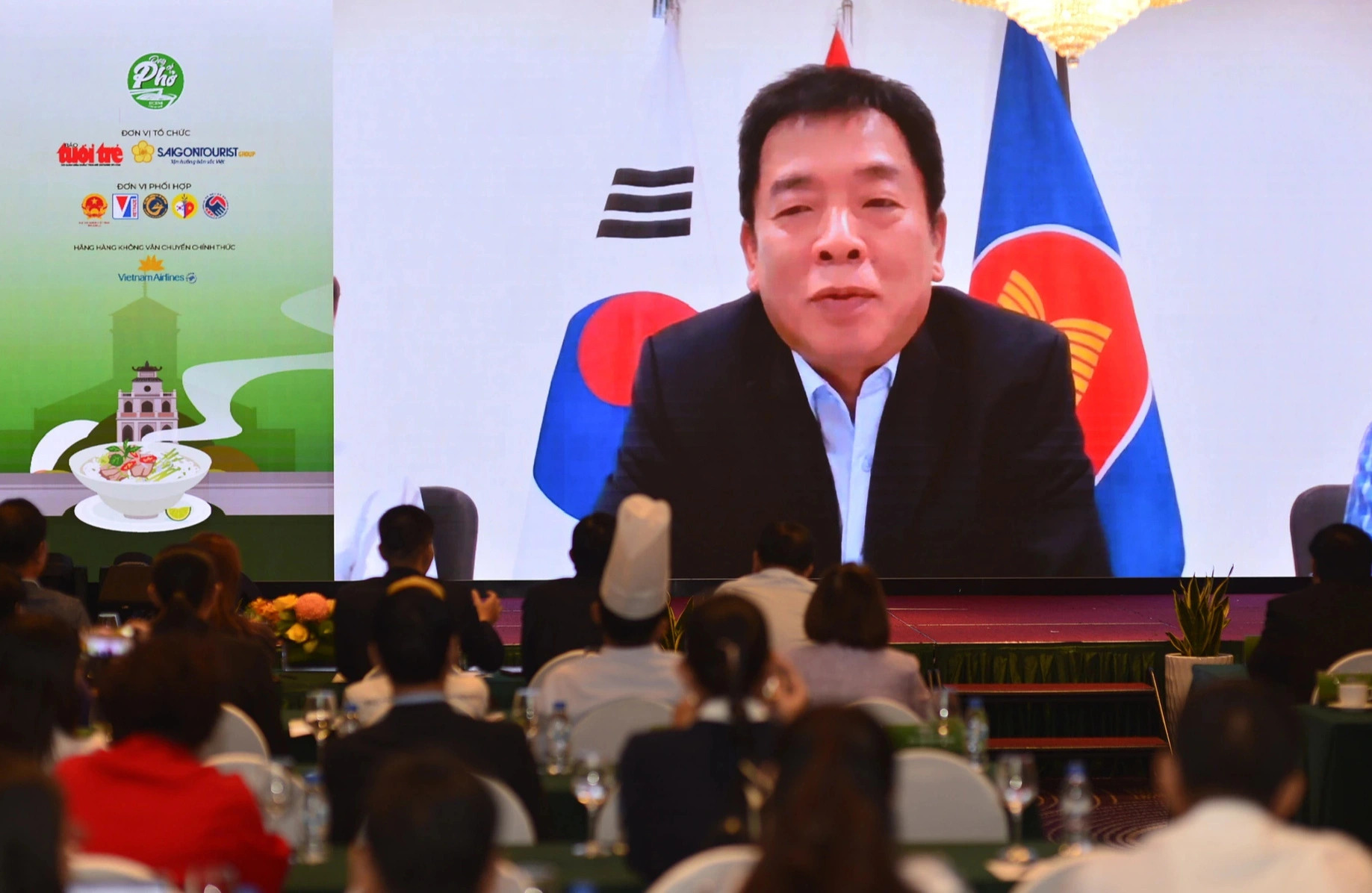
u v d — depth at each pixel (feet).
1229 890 6.01
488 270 30.78
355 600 16.31
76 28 30.58
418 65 30.55
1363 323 31.35
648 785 8.64
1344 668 16.26
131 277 30.83
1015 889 8.20
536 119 30.73
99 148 30.71
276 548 31.22
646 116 30.89
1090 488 31.24
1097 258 31.22
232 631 16.03
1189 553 31.32
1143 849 6.32
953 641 25.31
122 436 30.91
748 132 30.99
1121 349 31.24
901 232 31.07
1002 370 31.22
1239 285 31.27
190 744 8.43
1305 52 31.19
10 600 13.94
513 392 30.89
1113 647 24.50
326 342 31.12
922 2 30.94
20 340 30.73
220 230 30.89
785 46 30.91
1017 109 31.12
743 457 31.12
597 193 30.86
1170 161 31.27
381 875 5.34
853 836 4.45
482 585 30.89
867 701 12.14
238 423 31.09
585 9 30.68
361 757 9.75
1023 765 9.76
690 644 9.24
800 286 31.07
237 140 30.83
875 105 30.94
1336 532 17.48
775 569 16.37
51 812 5.49
